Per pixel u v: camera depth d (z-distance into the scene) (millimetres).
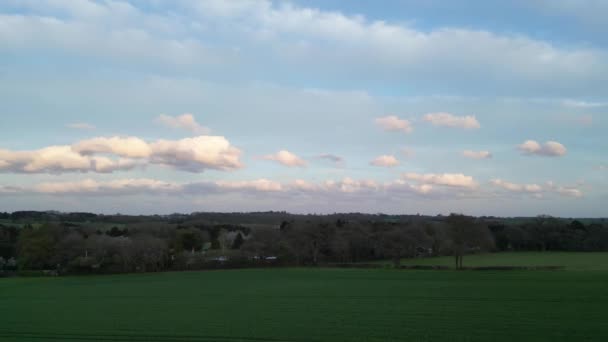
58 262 114562
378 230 142375
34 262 114125
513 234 145625
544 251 144875
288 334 35156
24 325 41219
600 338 32500
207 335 35312
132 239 115062
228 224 190500
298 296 60812
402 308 48281
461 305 49656
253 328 37906
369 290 66375
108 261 110125
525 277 79812
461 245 108562
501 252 143750
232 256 131375
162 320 42844
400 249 126938
